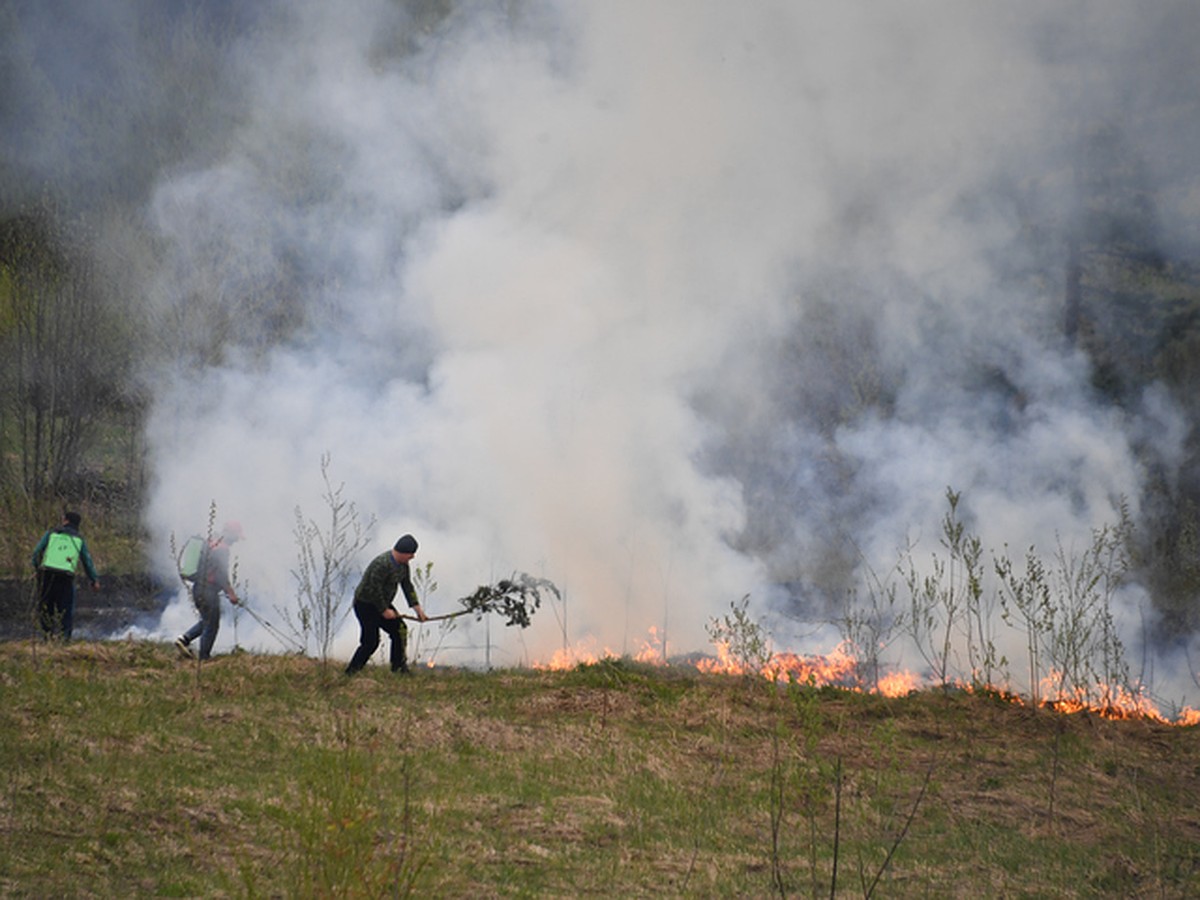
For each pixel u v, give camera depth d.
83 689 10.01
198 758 8.47
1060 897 6.95
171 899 5.99
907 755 10.02
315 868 5.86
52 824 6.77
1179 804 8.94
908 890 6.98
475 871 6.77
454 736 9.82
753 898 6.68
